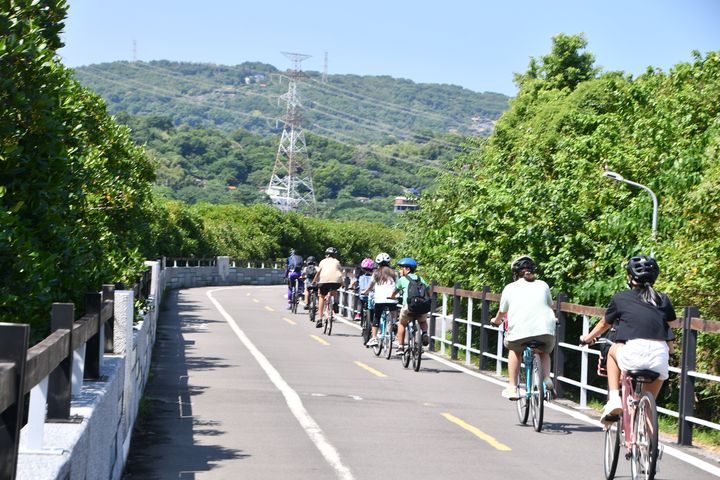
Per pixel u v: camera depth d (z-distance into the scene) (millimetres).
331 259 28547
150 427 11867
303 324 31609
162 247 64625
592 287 21297
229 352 21828
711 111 26594
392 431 11914
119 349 9953
